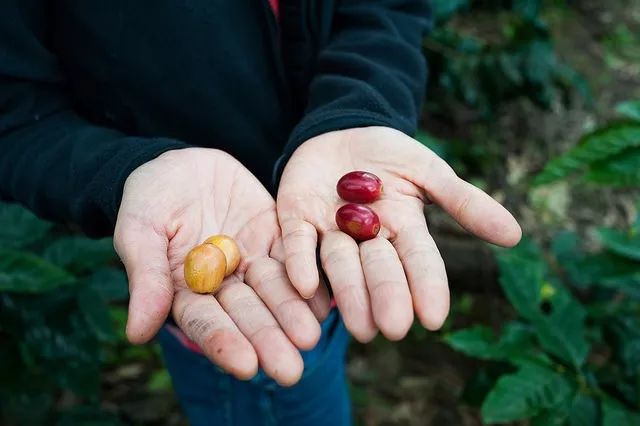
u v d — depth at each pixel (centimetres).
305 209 31
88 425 45
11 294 41
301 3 34
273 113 37
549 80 75
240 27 34
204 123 36
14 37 32
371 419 57
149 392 58
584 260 44
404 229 29
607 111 95
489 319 66
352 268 27
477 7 84
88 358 42
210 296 28
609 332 48
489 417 38
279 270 29
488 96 74
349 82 34
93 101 36
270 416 40
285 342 26
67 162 32
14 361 42
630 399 42
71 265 43
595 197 81
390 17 38
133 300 26
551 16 116
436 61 73
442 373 62
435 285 26
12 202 36
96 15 33
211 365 39
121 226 29
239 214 32
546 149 87
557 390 39
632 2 124
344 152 33
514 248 54
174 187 31
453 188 29
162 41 33
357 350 63
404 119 35
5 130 33
